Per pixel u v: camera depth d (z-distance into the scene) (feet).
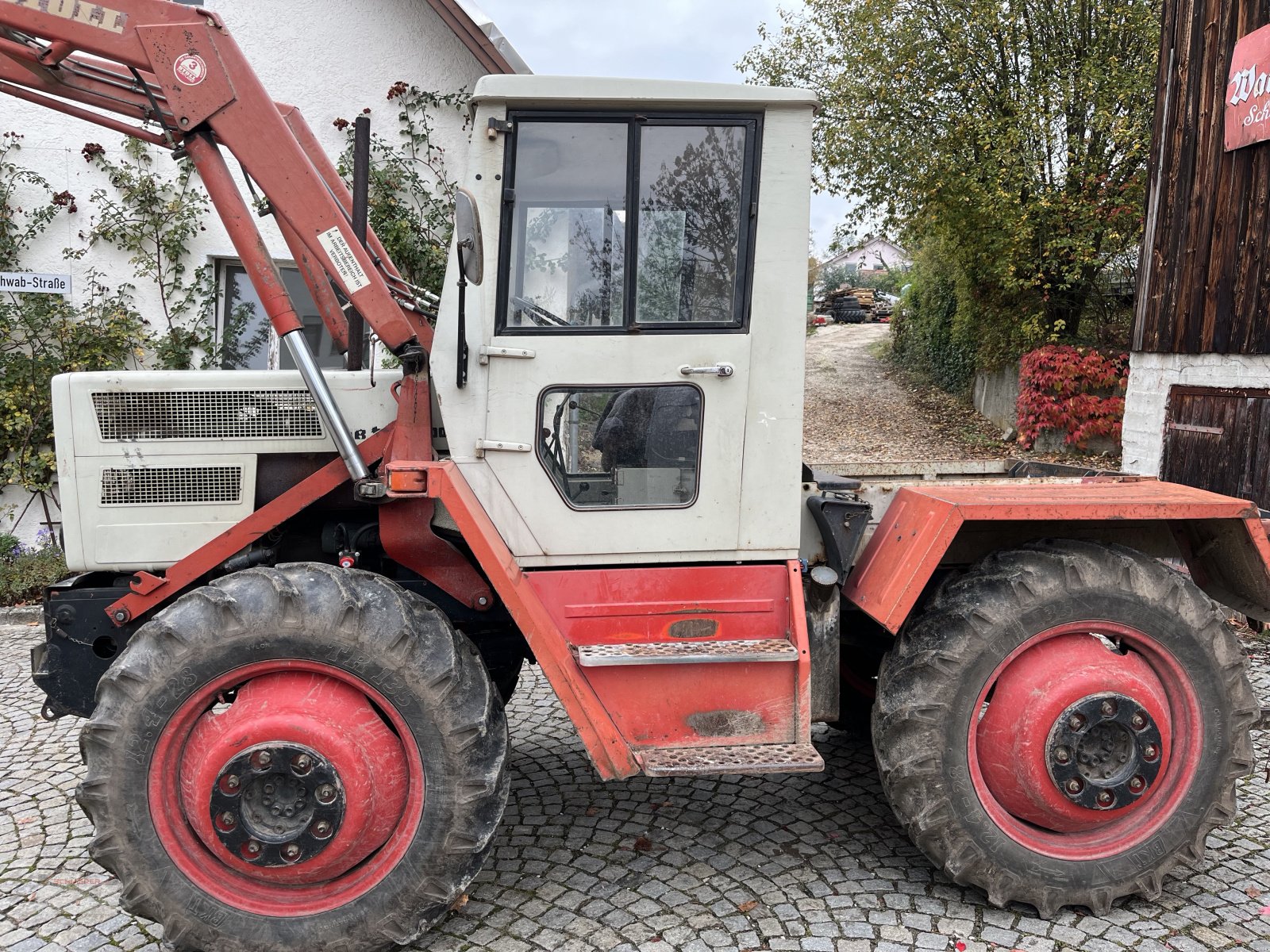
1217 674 8.74
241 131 8.11
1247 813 10.48
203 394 9.63
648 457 8.71
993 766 8.63
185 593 8.90
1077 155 34.94
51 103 9.00
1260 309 20.49
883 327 77.82
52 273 22.16
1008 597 8.54
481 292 8.29
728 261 8.56
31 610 19.60
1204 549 9.66
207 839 7.74
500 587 8.08
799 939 8.13
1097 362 33.35
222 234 23.21
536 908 8.69
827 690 9.25
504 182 8.20
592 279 8.47
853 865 9.46
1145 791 8.52
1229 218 21.36
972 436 37.86
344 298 10.48
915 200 38.88
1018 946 8.01
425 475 8.11
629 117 8.26
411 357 8.79
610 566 8.84
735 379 8.61
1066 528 9.59
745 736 8.66
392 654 7.81
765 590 8.88
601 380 8.51
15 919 8.72
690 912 8.59
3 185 22.25
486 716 8.03
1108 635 8.92
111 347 22.59
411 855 7.91
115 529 9.62
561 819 10.59
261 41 22.89
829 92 41.57
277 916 7.84
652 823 10.47
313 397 8.89
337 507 10.14
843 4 40.40
